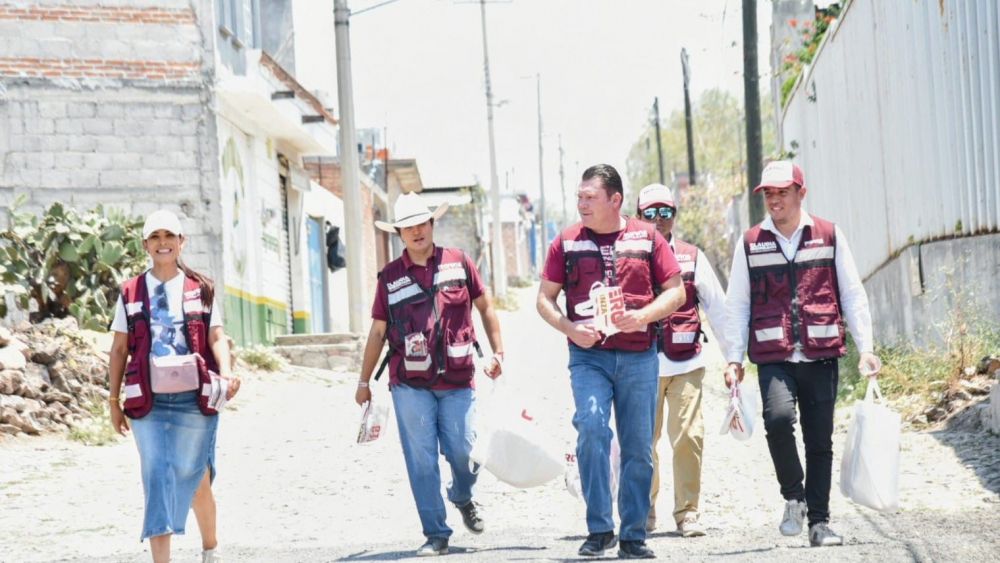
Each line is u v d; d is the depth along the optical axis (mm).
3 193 28047
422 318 11406
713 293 12383
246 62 30703
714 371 28156
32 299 23375
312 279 40750
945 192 19266
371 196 53406
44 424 19172
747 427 11094
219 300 28672
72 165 28312
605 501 10211
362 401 11773
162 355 9812
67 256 22609
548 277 10305
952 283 18859
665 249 10281
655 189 12469
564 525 13453
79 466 17266
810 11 38344
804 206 33906
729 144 111500
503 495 15250
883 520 11898
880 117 23266
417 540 12727
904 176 21641
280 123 32750
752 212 30422
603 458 10156
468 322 11555
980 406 15891
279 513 14695
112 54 28453
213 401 9828
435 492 11359
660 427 12555
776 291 10680
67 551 12602
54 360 20375
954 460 14422
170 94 28609
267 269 33406
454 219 78438
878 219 24062
